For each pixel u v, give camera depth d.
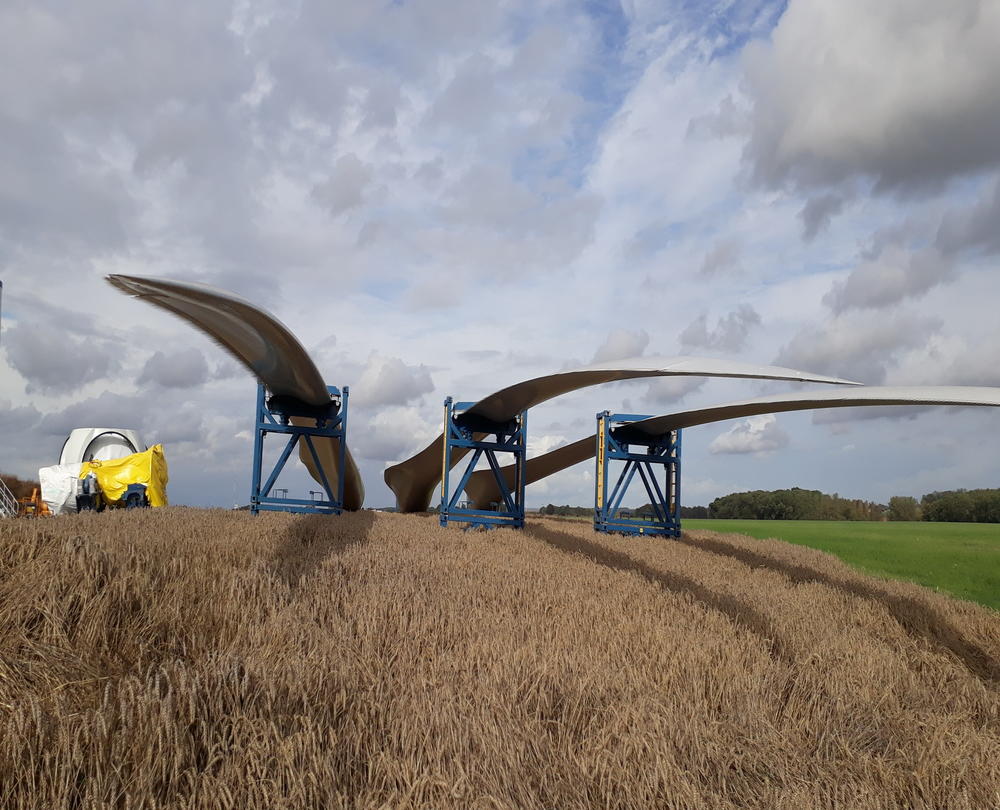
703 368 8.77
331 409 17.36
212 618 5.31
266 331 11.23
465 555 9.88
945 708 5.18
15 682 3.78
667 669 4.88
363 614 5.69
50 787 2.79
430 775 3.19
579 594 7.25
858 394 7.66
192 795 2.80
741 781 3.56
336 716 3.79
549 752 3.58
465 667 4.70
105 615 4.82
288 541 10.01
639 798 3.13
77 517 12.43
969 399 6.50
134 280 8.13
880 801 3.40
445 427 17.69
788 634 6.39
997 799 3.50
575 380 12.20
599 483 18.34
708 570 10.91
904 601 9.05
